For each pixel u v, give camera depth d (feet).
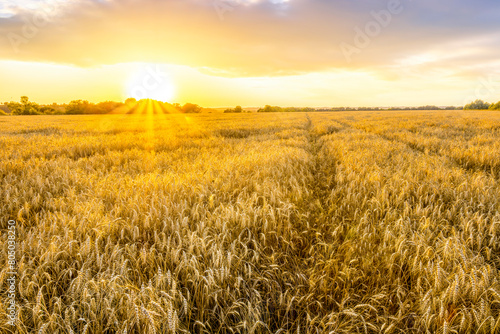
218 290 6.15
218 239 7.77
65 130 54.29
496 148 23.16
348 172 16.31
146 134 42.83
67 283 6.79
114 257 6.85
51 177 14.35
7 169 16.53
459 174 14.83
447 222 9.07
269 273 7.12
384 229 9.11
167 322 5.25
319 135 49.42
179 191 12.04
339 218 10.70
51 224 8.45
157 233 8.74
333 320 5.88
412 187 12.87
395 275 7.08
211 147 30.42
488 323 5.44
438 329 5.26
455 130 47.44
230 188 12.64
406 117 106.32
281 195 11.68
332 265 7.32
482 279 6.16
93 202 10.40
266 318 6.21
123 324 5.07
